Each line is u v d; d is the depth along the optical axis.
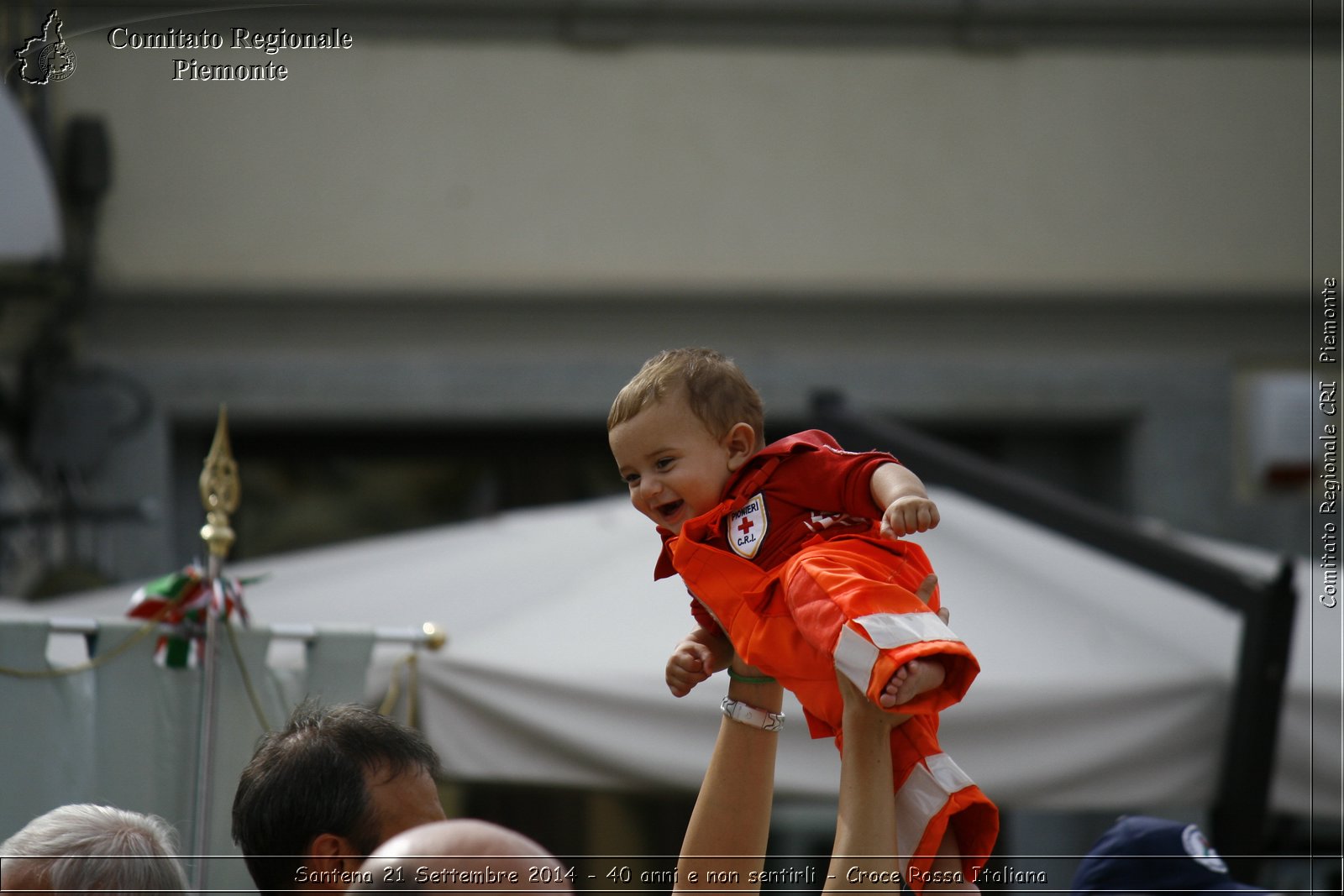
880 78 19.92
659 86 19.61
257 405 18.58
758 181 19.61
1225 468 19.81
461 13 19.30
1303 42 20.39
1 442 17.09
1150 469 19.73
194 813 8.59
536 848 4.36
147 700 8.63
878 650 4.30
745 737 5.19
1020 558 12.44
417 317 19.03
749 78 19.75
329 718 5.72
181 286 18.48
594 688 10.02
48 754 8.18
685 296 19.41
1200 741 10.52
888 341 19.69
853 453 4.92
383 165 19.05
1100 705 10.34
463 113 19.23
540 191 19.30
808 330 19.61
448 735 10.09
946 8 19.94
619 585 11.51
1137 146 20.14
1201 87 20.31
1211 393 19.92
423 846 4.29
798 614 4.58
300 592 11.99
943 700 4.34
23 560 17.03
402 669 10.11
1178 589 11.98
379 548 13.78
